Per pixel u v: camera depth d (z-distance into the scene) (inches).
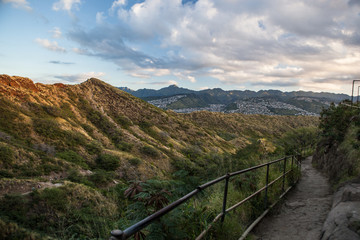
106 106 2822.3
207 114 5654.5
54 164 1045.2
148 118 2992.1
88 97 2706.7
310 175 439.8
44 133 1438.2
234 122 5551.2
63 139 1459.2
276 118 6707.7
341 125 483.5
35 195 539.8
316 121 6939.0
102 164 1305.4
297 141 2559.1
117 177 1216.2
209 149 2628.0
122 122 2493.8
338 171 325.4
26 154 1021.2
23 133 1365.7
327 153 526.0
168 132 2817.4
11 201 490.9
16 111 1579.7
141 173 1348.4
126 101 3191.4
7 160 924.6
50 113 1841.8
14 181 628.7
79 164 1221.1
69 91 2591.0
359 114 404.2
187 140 2775.6
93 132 1892.2
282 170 284.5
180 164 1605.6
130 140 1930.4
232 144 3277.6
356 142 317.4
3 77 2011.6
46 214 488.1
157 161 1660.9
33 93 2016.5
